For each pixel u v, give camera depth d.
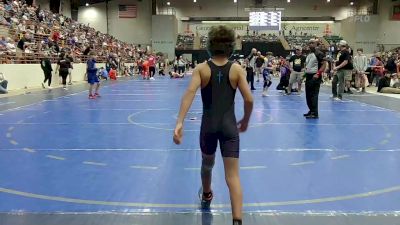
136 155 6.38
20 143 7.22
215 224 3.75
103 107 12.59
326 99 15.16
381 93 17.64
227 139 3.38
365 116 10.70
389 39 47.16
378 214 3.99
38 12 29.58
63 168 5.62
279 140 7.55
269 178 5.20
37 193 4.60
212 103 3.41
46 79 20.72
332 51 25.20
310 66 10.08
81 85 23.05
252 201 4.38
